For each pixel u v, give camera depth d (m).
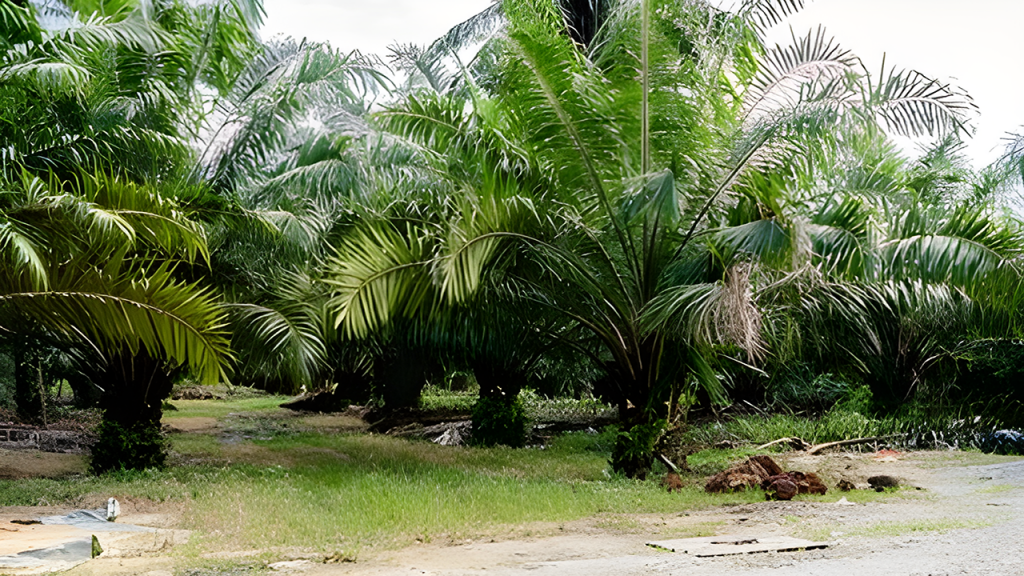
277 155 14.02
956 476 11.09
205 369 8.60
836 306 13.19
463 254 10.28
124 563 6.34
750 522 8.04
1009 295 9.53
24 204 7.66
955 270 9.31
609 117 10.78
